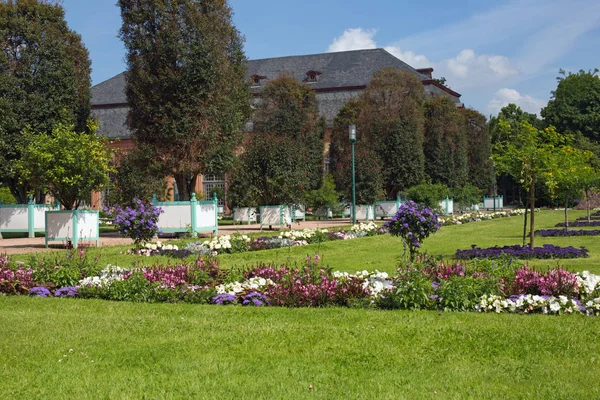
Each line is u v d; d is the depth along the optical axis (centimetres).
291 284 866
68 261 1062
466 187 4706
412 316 740
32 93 2598
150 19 2511
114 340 634
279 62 6162
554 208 5075
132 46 2509
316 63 6059
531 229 1484
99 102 5656
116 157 3048
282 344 609
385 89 4269
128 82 2562
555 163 1496
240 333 659
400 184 4138
